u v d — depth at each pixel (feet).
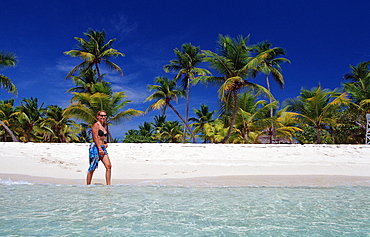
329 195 13.28
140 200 11.56
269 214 9.36
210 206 10.54
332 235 7.11
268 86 93.04
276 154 30.25
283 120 82.48
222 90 61.16
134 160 27.14
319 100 74.95
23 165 24.21
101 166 24.79
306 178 20.63
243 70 63.52
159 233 7.23
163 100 78.38
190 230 7.52
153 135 157.28
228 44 64.08
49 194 12.84
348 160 28.48
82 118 67.00
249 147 33.14
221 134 109.60
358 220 8.63
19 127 110.11
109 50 93.71
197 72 91.40
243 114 76.33
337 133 96.48
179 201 11.44
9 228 7.48
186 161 27.04
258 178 20.47
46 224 7.90
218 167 25.13
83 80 99.86
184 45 94.17
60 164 25.16
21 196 12.26
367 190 15.01
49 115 113.29
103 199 11.69
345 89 84.64
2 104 107.86
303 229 7.67
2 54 72.64
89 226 7.77
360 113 84.23
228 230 7.54
